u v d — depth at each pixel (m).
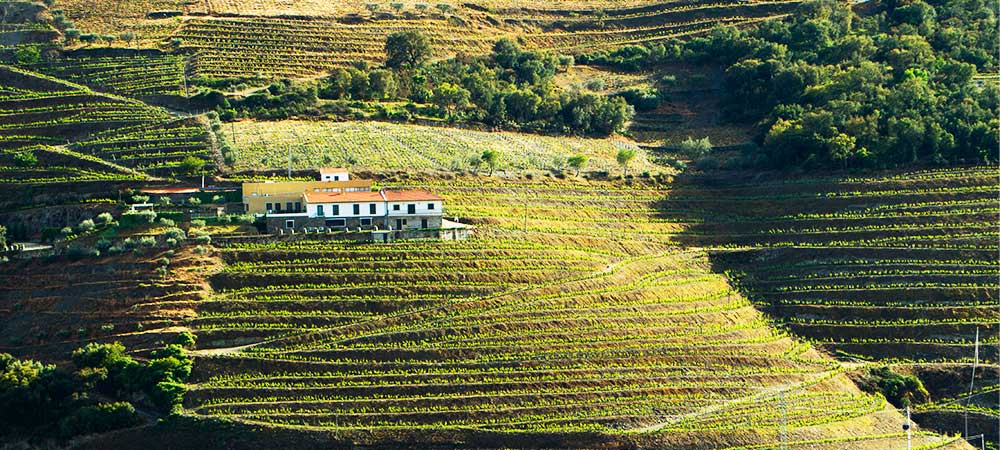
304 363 173.12
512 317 186.38
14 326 184.75
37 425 167.38
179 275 187.25
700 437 169.25
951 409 188.88
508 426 167.38
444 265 195.88
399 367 174.12
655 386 177.50
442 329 181.62
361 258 195.38
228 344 177.62
